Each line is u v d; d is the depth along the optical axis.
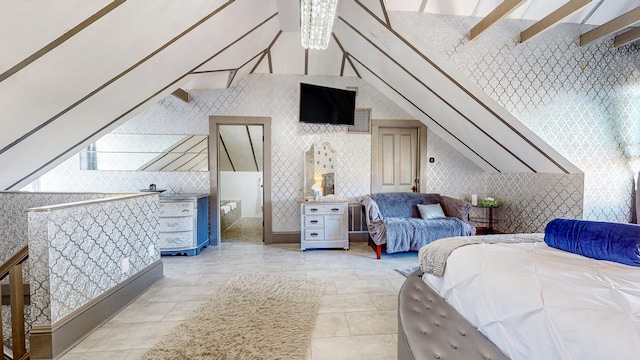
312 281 2.85
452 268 1.60
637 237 1.31
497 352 1.16
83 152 4.08
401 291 1.78
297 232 4.38
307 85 4.00
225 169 6.83
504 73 2.83
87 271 1.97
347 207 3.95
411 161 4.57
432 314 1.47
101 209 2.11
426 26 2.72
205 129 4.20
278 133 4.30
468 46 2.77
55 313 1.72
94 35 1.68
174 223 3.68
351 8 2.83
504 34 2.80
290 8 2.84
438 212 3.97
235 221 6.40
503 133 3.29
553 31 2.87
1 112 1.79
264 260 3.54
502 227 4.34
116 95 2.41
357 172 4.43
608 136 3.03
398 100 4.23
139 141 4.14
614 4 2.73
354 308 2.29
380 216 3.86
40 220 1.68
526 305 1.09
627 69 2.98
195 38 2.40
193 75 3.30
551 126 2.94
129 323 2.08
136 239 2.56
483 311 1.30
